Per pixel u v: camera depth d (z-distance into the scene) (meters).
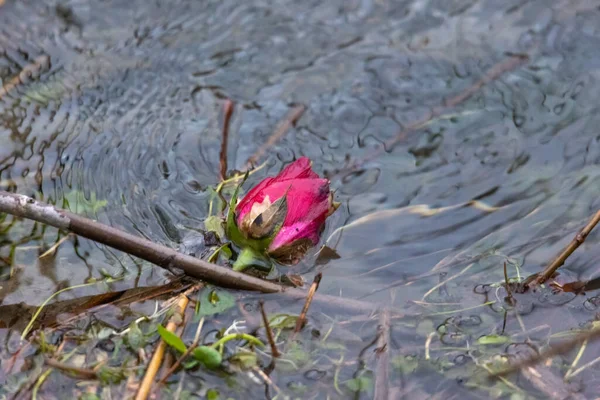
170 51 1.60
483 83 1.57
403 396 1.35
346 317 1.38
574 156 1.50
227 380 1.35
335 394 1.35
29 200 1.37
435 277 1.41
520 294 1.40
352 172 1.50
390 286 1.41
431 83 1.58
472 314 1.39
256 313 1.38
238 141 1.52
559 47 1.60
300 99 1.56
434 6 1.65
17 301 1.39
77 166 1.49
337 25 1.63
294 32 1.62
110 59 1.59
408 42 1.62
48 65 1.58
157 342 1.37
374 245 1.44
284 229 1.41
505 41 1.61
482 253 1.43
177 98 1.56
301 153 1.51
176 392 1.34
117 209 1.45
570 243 1.40
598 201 1.46
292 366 1.36
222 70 1.59
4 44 1.59
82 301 1.39
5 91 1.55
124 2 1.65
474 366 1.36
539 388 1.35
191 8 1.65
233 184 1.48
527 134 1.53
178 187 1.48
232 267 1.40
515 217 1.46
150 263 1.42
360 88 1.57
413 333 1.38
